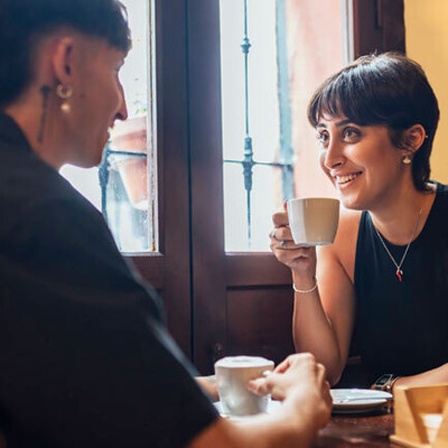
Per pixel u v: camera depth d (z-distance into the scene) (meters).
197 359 1.65
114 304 0.64
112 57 0.79
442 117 2.12
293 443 0.74
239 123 1.86
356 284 1.68
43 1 0.73
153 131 1.66
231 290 1.73
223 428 0.67
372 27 1.98
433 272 1.57
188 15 1.69
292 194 1.95
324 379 0.92
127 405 0.62
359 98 1.45
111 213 1.63
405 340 1.60
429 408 0.98
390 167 1.50
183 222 1.65
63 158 0.78
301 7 1.99
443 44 2.13
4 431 0.62
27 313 0.61
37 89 0.74
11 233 0.63
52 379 0.61
